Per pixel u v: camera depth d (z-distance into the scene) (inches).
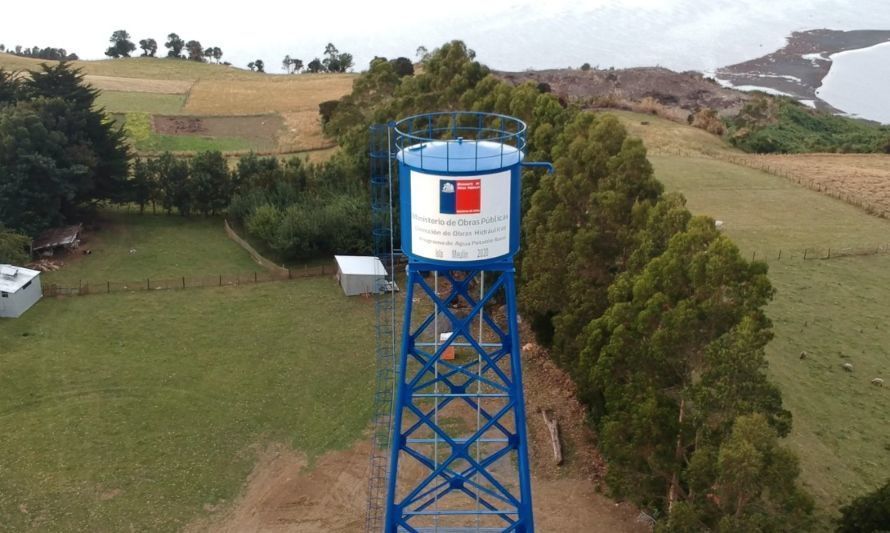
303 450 1497.3
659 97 5364.2
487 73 2822.3
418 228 900.6
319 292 2207.2
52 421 1566.2
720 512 1042.7
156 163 2847.0
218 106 4242.1
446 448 1473.9
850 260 2354.8
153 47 6422.2
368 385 1711.4
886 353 1796.3
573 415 1579.7
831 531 1227.9
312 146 3567.9
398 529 1210.6
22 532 1264.8
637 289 1235.9
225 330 1971.0
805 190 3070.9
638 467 1193.4
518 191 906.7
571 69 6013.8
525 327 1952.5
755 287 1117.1
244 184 2859.3
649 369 1210.0
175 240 2635.3
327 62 6151.6
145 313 2057.1
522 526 985.5
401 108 2802.7
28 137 2432.3
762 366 1064.2
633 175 1566.2
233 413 1614.2
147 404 1637.6
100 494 1359.5
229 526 1295.5
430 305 2081.7
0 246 2165.4
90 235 2628.0
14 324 1962.4
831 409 1578.5
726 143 4269.2
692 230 1189.1
